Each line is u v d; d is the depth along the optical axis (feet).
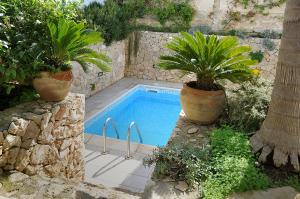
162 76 36.37
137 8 37.52
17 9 11.44
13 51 10.65
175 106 30.42
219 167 9.00
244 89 12.69
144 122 26.22
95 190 9.27
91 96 28.66
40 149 10.91
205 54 12.26
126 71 37.81
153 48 36.17
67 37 11.32
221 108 12.33
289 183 8.66
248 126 11.27
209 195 7.99
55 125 11.64
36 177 9.66
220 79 13.46
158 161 9.53
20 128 9.70
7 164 9.55
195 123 12.84
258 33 33.53
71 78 12.12
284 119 9.02
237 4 36.01
